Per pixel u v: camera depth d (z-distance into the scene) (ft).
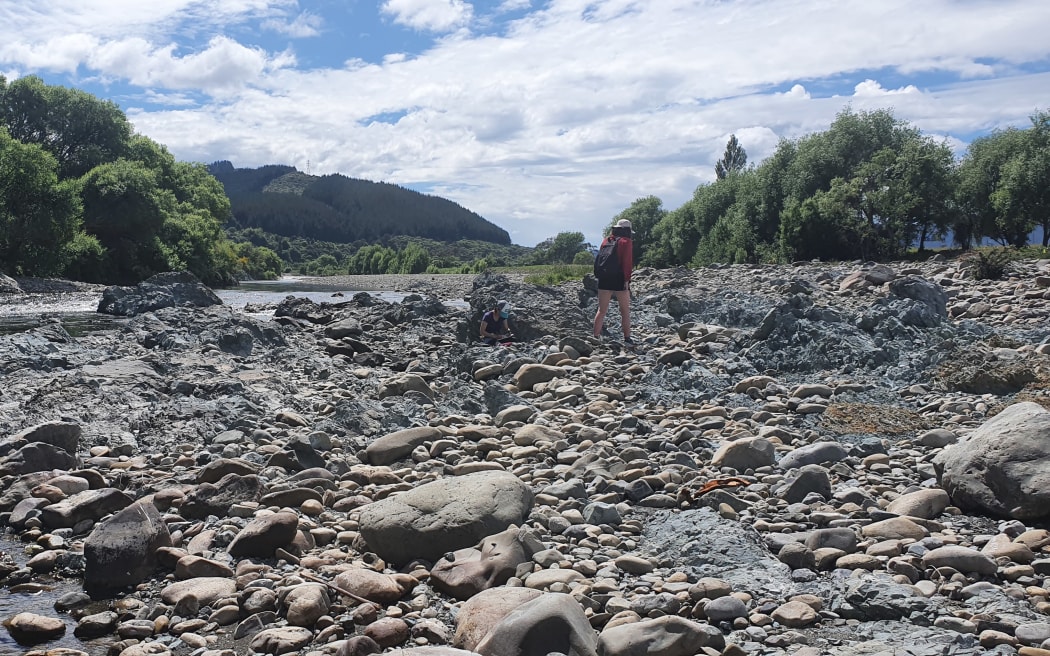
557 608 13.30
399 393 37.35
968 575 16.30
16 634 14.85
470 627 13.93
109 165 190.80
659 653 13.28
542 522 19.72
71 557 18.34
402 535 18.15
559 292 62.69
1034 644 13.08
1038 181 155.12
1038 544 17.58
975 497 20.29
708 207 248.93
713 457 25.48
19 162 148.15
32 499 21.53
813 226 173.78
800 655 13.07
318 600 15.30
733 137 309.83
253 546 18.21
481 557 16.97
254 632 14.80
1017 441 20.17
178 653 14.14
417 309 75.41
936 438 26.94
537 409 34.65
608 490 22.52
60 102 212.84
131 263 187.52
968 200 175.11
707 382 37.35
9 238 148.77
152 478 24.43
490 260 569.64
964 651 13.07
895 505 20.59
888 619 14.70
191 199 254.68
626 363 44.96
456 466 24.97
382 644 14.16
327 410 34.01
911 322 47.73
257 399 34.24
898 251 170.71
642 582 16.34
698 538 18.25
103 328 69.26
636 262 329.93
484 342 54.34
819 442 25.71
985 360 36.68
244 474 23.34
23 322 74.79
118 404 30.94
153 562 17.71
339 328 62.13
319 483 22.99
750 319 58.65
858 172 173.58
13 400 31.76
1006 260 86.69
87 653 14.16
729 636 14.17
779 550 17.92
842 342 41.96
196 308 65.05
